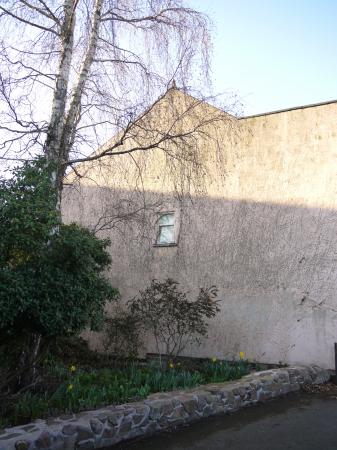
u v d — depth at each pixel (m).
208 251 10.51
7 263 5.36
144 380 7.08
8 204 5.25
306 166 9.43
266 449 5.16
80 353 10.56
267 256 9.59
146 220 9.34
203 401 6.27
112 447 5.13
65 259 5.60
